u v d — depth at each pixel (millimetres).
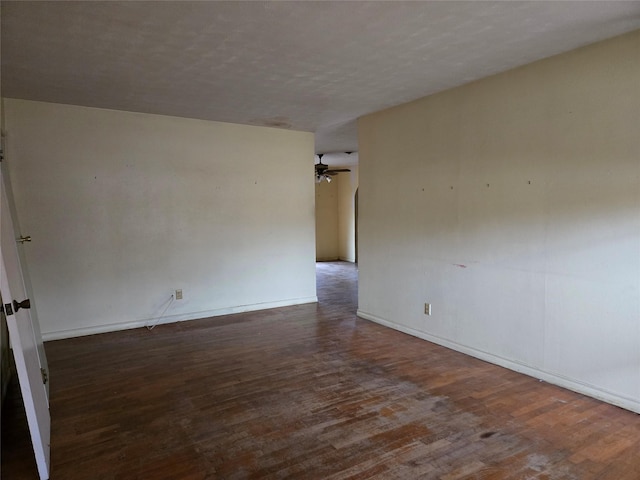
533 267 3135
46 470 1964
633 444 2268
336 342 4055
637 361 2598
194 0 2078
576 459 2135
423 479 1984
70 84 3455
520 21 2354
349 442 2309
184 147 4746
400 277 4387
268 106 4242
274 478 2006
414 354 3705
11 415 2664
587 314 2830
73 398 2883
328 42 2631
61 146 4094
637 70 2516
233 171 5082
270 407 2729
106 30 2432
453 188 3734
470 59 2961
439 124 3832
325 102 4121
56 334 4168
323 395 2898
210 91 3699
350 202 10328
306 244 5711
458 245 3723
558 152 2936
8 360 3182
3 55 2805
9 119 3838
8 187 3430
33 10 2170
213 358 3641
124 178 4430
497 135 3336
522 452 2199
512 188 3248
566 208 2910
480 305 3555
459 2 2121
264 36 2529
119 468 2094
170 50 2746
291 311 5297
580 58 2779
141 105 4160
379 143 4543
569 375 2953
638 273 2568
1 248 1849
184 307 4859
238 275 5199
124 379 3199
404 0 2094
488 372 3285
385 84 3539
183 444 2307
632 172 2566
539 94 3027
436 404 2748
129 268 4516
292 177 5527
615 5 2164
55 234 4109
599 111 2701
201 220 4906
